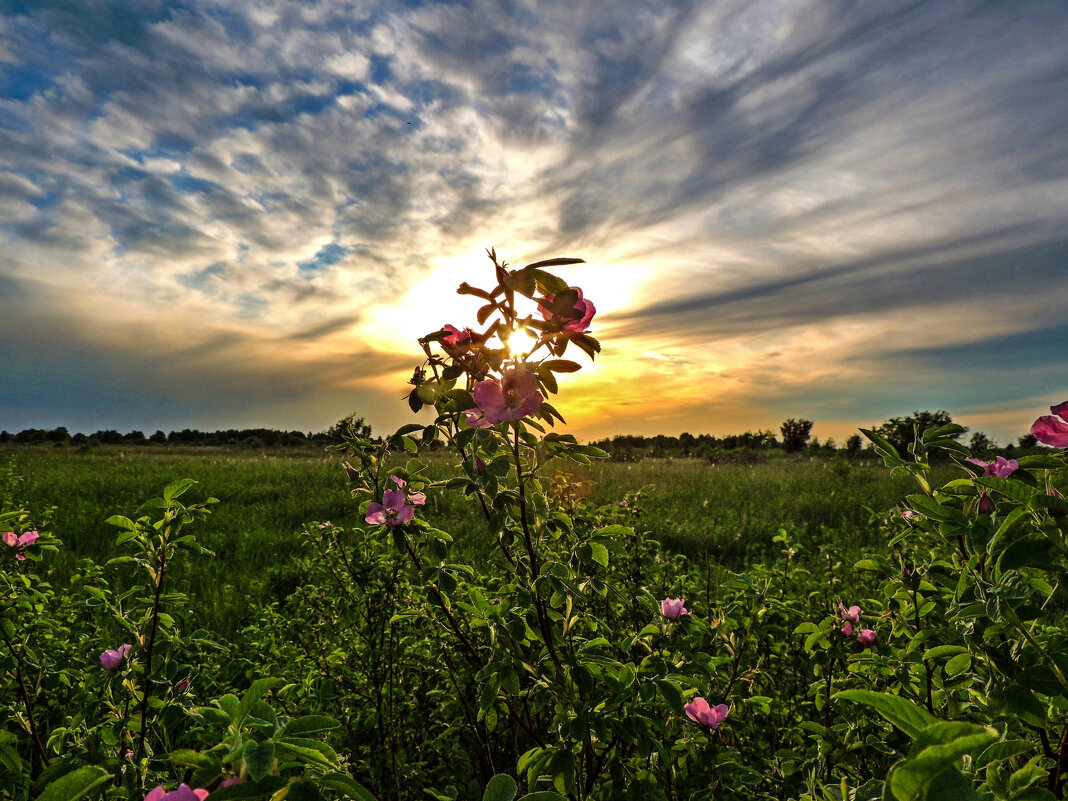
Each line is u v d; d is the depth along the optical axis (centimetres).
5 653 233
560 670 186
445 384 176
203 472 1413
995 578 112
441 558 211
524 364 167
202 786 83
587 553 196
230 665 335
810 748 206
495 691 182
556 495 281
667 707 192
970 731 54
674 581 347
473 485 175
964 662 135
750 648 273
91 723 200
